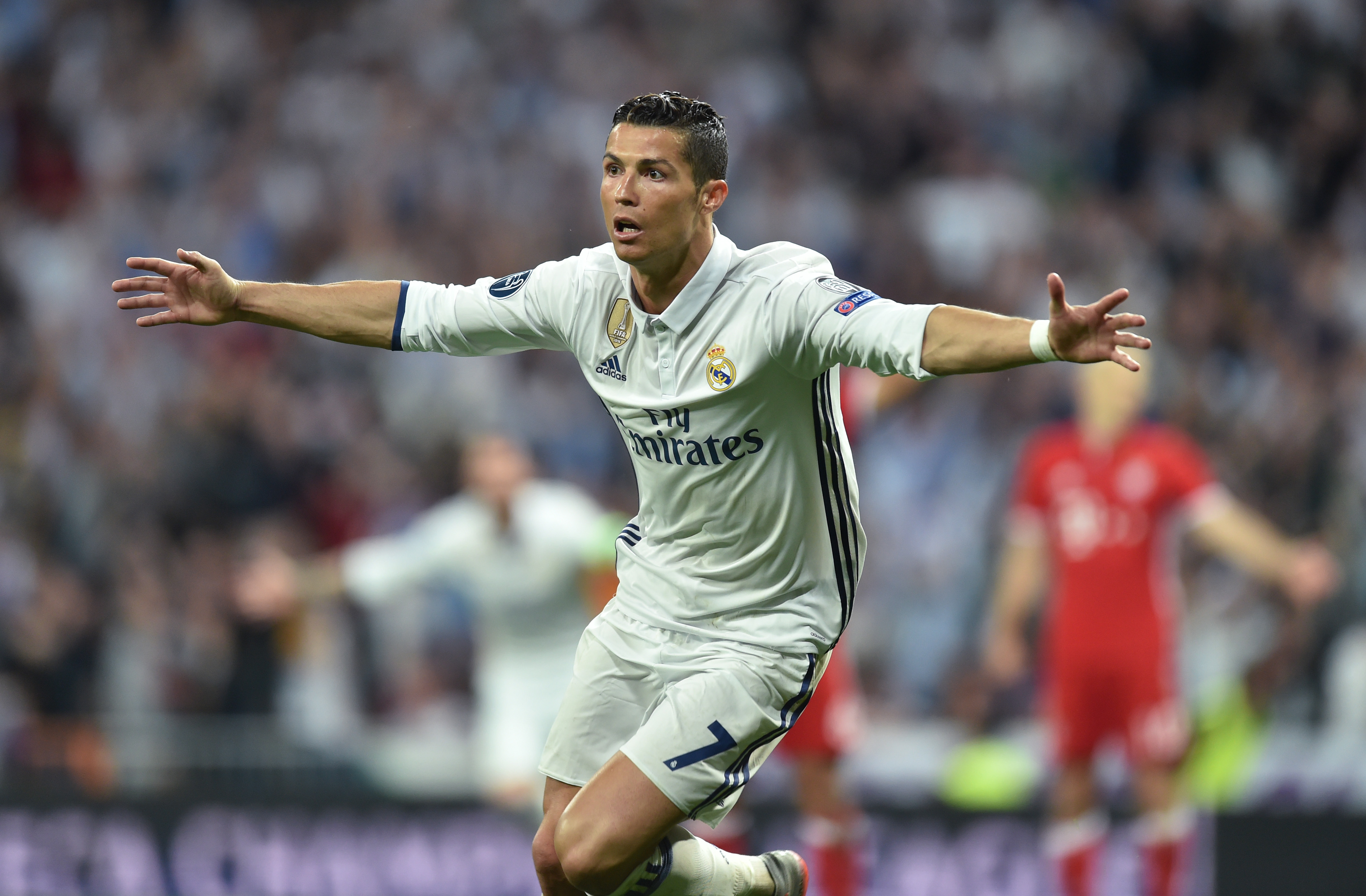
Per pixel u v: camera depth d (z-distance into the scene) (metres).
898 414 38.56
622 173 12.77
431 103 49.78
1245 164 48.28
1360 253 46.12
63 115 51.12
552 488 39.50
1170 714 27.09
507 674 28.53
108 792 29.94
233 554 37.03
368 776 29.83
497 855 28.86
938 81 49.91
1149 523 27.31
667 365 13.13
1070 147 48.72
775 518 13.48
